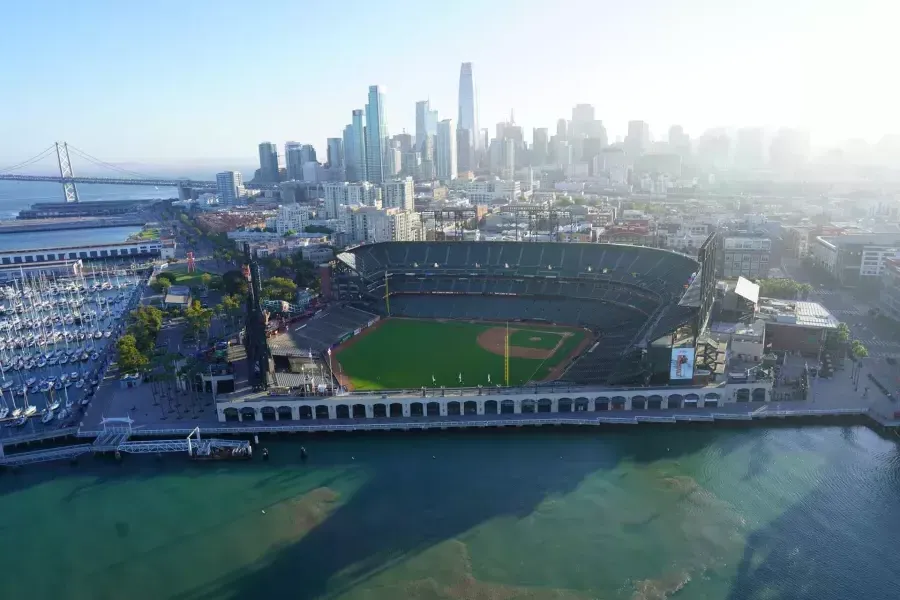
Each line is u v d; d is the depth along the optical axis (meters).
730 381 196.38
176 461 174.50
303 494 156.50
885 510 144.50
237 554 135.25
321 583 125.81
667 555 131.25
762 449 171.38
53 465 174.50
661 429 183.75
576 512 146.12
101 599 123.44
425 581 125.12
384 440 183.50
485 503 150.75
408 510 148.75
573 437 182.00
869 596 119.69
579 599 119.50
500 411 193.88
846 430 180.50
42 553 137.75
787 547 133.00
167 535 142.25
